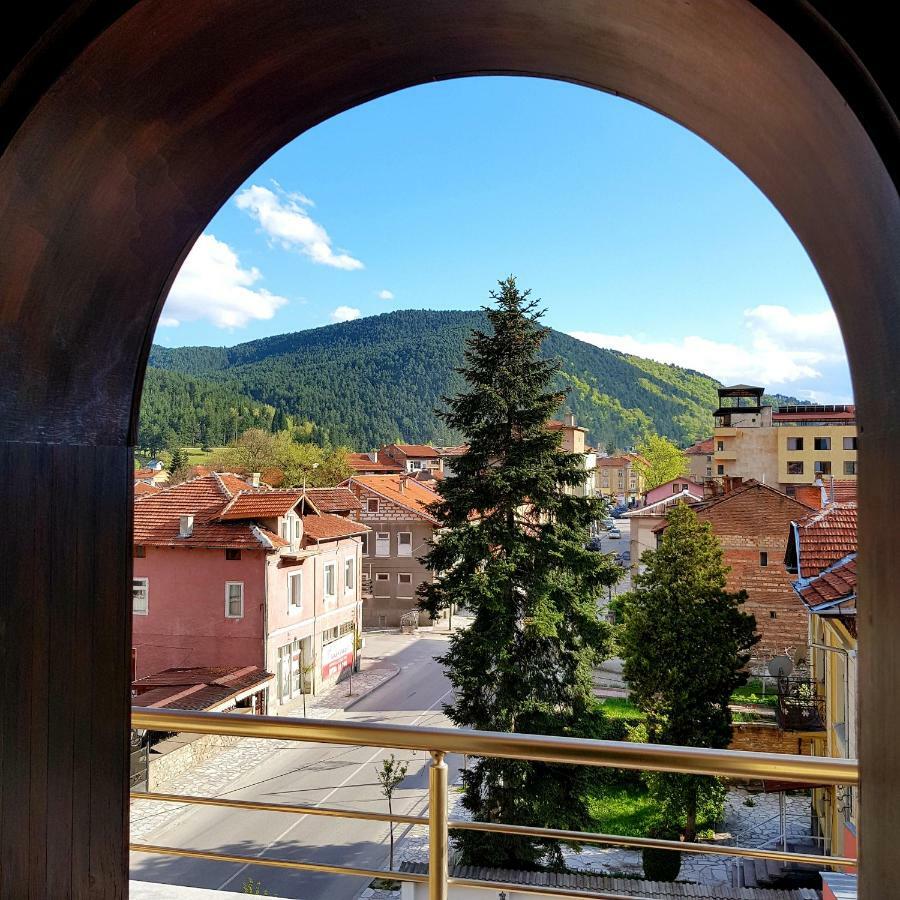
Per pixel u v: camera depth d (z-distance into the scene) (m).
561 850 11.98
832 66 1.15
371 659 27.06
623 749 1.77
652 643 14.22
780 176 1.58
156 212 1.75
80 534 1.69
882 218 1.20
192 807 14.08
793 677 13.99
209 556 19.98
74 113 1.39
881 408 1.28
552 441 13.27
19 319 1.50
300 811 2.03
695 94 1.62
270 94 1.74
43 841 1.55
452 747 1.88
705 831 12.89
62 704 1.61
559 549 12.84
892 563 1.23
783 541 22.53
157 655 20.16
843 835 8.27
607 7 1.46
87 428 1.72
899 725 1.21
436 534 13.70
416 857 12.16
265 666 19.77
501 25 1.67
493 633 12.39
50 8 1.28
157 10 1.31
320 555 22.73
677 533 14.41
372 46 1.74
